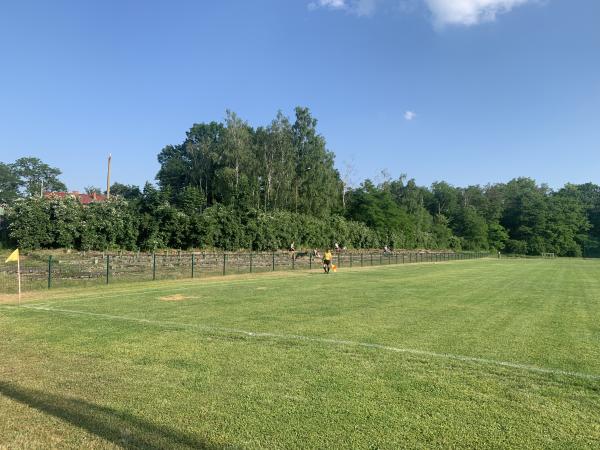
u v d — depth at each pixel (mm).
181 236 42688
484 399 6102
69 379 6770
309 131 72312
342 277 28406
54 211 35781
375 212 83375
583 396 6293
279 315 12758
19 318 12016
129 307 14211
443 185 130750
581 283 26281
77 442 4738
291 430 5059
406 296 17875
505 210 129125
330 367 7488
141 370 7242
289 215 57969
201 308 14070
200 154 80562
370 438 4891
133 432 4973
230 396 6090
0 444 4680
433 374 7184
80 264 27875
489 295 18828
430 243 95500
